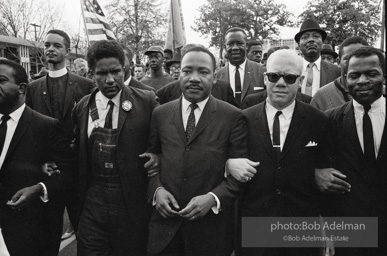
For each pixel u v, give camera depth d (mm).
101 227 2996
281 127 2836
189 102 2840
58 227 3287
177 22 8109
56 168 3102
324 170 2836
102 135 2998
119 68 2943
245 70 5461
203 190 2699
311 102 4105
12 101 2947
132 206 2984
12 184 2920
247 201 2906
